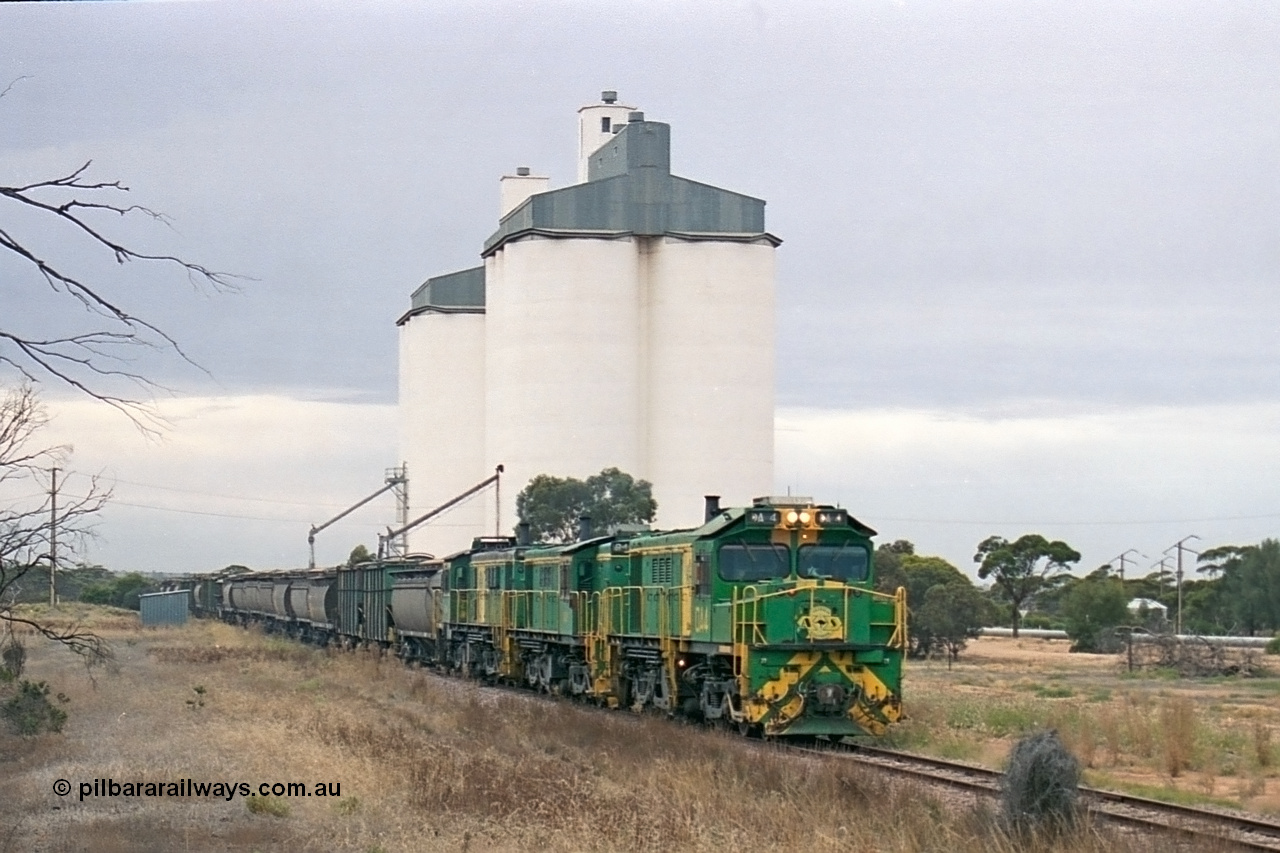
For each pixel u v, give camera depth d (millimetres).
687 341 91375
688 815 17953
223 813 19094
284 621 81938
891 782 20266
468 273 106688
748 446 91688
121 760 24094
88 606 117688
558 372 89312
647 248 92625
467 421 104250
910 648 70438
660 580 32469
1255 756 26094
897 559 80000
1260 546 101250
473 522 101688
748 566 28594
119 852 16688
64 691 37375
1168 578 114875
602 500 84188
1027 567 99562
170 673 46062
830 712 26750
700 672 30078
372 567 64312
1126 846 15453
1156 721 30641
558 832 17328
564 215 90250
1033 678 53188
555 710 32438
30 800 20141
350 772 22094
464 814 18844
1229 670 57000
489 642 47875
